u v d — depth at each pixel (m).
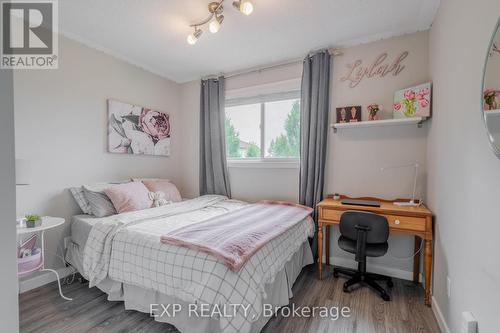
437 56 1.95
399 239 2.41
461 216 1.35
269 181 3.08
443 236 1.69
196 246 1.45
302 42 2.56
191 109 3.64
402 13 2.07
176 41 2.54
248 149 3.28
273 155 3.13
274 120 3.12
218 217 2.13
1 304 0.46
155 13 2.08
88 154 2.56
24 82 2.12
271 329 1.64
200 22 2.21
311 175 2.67
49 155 2.27
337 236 2.67
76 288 2.16
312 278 2.37
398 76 2.39
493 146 0.94
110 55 2.76
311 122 2.67
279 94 3.04
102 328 1.64
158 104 3.36
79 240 2.22
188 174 3.68
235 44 2.60
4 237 0.47
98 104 2.65
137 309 1.73
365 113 2.52
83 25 2.25
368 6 1.98
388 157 2.44
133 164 3.03
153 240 1.64
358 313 1.82
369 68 2.51
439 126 1.84
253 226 1.85
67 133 2.40
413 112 2.20
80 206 2.40
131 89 3.00
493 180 1.01
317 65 2.65
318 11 2.05
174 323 1.56
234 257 1.35
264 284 1.49
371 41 2.49
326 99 2.64
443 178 1.71
